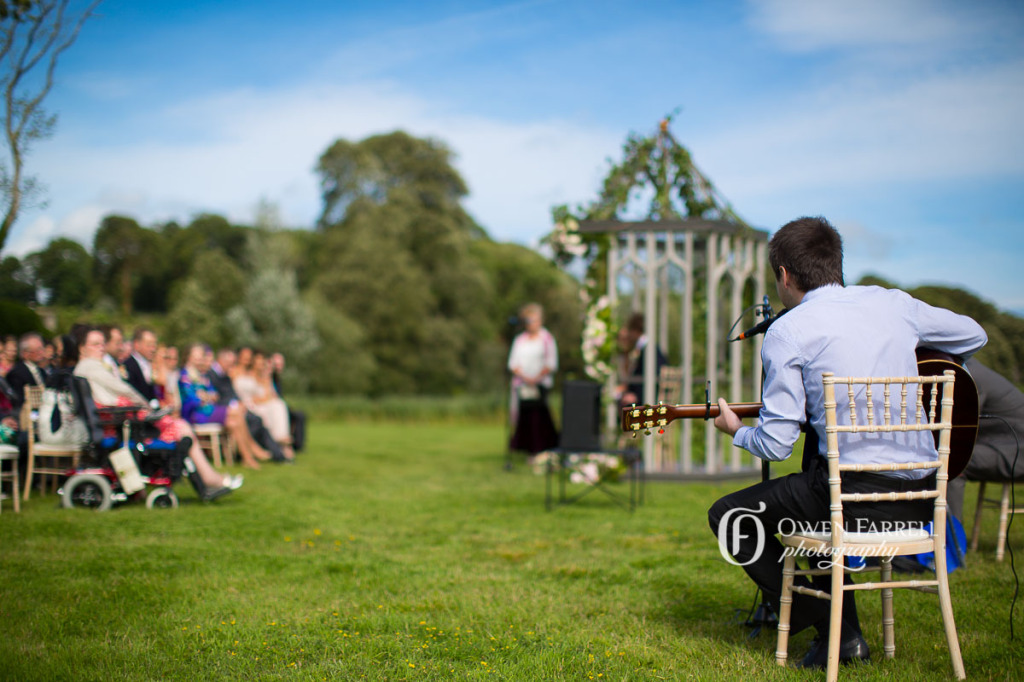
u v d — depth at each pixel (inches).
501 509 272.7
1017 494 279.1
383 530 235.1
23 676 118.2
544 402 402.6
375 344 1444.4
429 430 715.4
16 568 175.9
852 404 110.7
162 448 254.8
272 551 202.8
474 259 1739.7
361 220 1489.9
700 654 129.6
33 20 291.9
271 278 1219.2
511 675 120.4
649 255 343.3
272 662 126.5
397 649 131.2
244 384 407.5
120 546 199.2
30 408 251.3
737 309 355.6
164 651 130.3
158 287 1486.2
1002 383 182.1
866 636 137.3
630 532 232.5
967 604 152.8
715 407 128.1
